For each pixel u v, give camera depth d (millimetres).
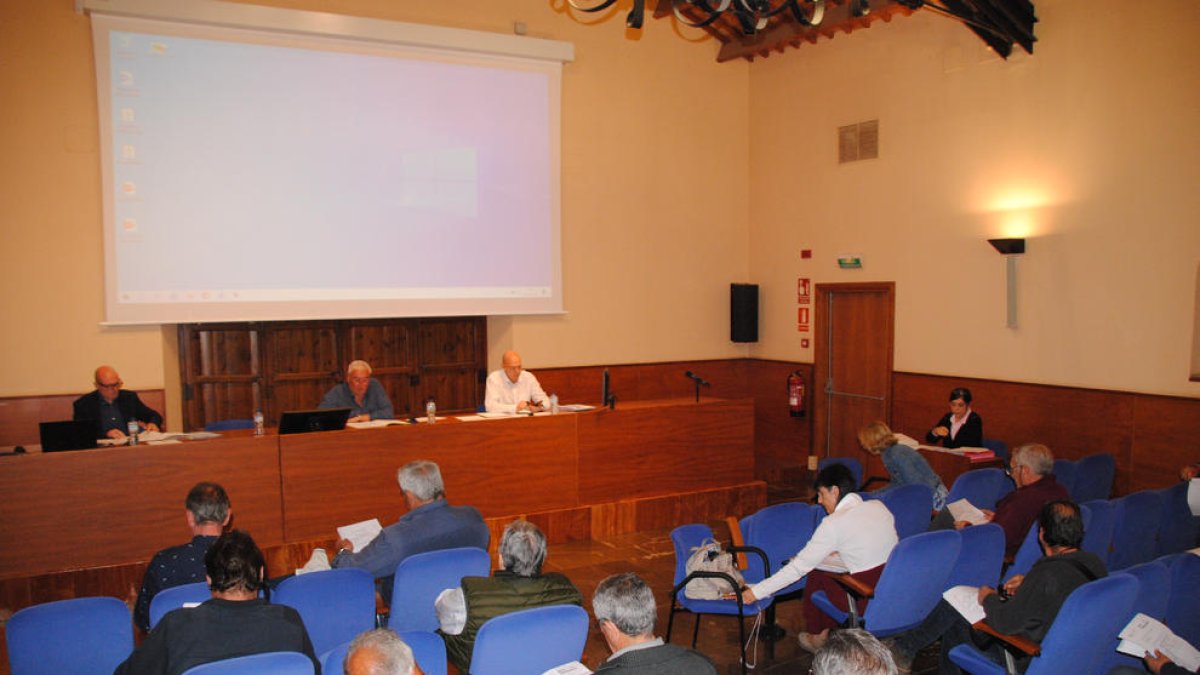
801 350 8750
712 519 6766
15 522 4660
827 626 3986
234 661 2123
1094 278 6125
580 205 8266
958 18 6195
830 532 3555
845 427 8336
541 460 6074
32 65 6145
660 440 6582
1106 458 5598
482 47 7445
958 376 7148
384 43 7133
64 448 4809
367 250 7168
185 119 6492
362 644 1953
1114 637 2900
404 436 5547
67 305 6320
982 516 4438
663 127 8719
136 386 6531
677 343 8938
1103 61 6016
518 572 2916
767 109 9023
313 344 7688
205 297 6617
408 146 7277
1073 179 6234
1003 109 6715
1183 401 5590
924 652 4129
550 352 8172
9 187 6125
